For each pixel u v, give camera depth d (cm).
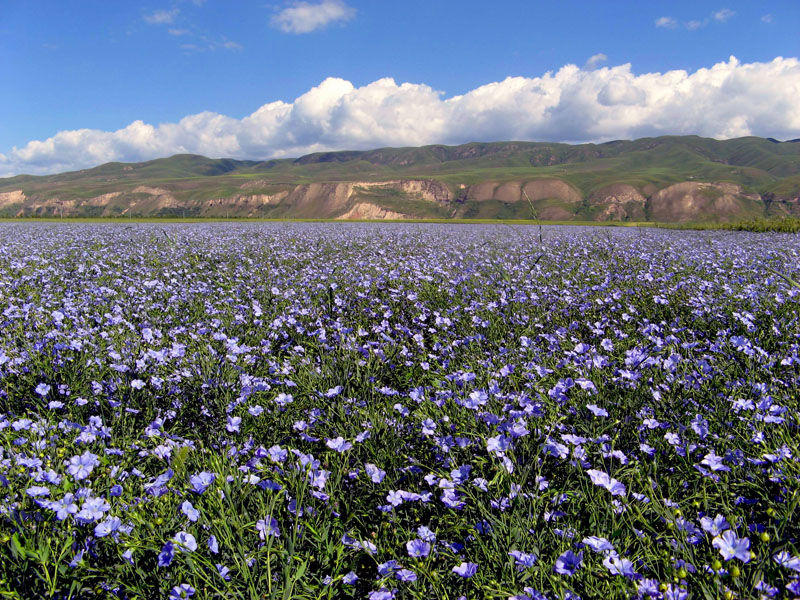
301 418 313
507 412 280
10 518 186
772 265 998
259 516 202
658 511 192
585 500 209
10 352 385
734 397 296
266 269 967
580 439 231
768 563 163
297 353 454
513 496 202
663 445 257
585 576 168
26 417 307
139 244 1538
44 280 834
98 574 178
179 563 178
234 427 276
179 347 393
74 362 372
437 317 518
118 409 318
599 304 598
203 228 2848
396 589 172
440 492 228
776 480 208
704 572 165
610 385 330
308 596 172
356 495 234
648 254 1216
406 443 277
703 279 826
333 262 1097
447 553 187
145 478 240
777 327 462
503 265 1007
